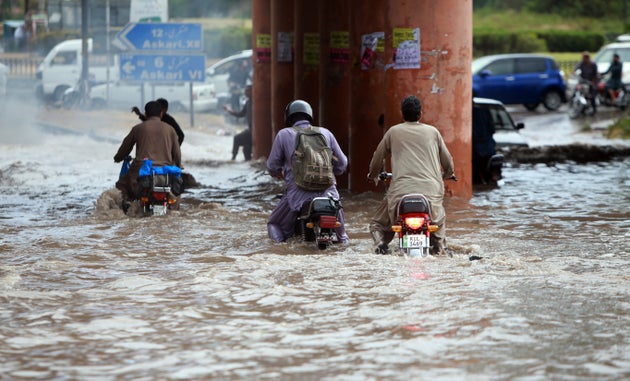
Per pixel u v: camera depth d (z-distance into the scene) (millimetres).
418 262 18562
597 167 42219
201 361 12195
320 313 14555
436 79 30094
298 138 21109
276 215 21812
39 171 38438
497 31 118562
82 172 38781
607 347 12633
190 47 57562
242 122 67438
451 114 30172
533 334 13250
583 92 72875
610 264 18812
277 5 44875
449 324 13797
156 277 17500
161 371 11805
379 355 12367
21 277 17562
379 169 20562
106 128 59750
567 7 143875
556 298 15367
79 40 77875
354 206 29047
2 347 12852
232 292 16047
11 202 29719
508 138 47031
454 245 20891
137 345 12938
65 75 76438
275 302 15305
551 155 47500
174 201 26547
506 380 11312
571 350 12508
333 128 38438
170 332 13570
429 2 29906
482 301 15156
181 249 20859
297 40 42781
